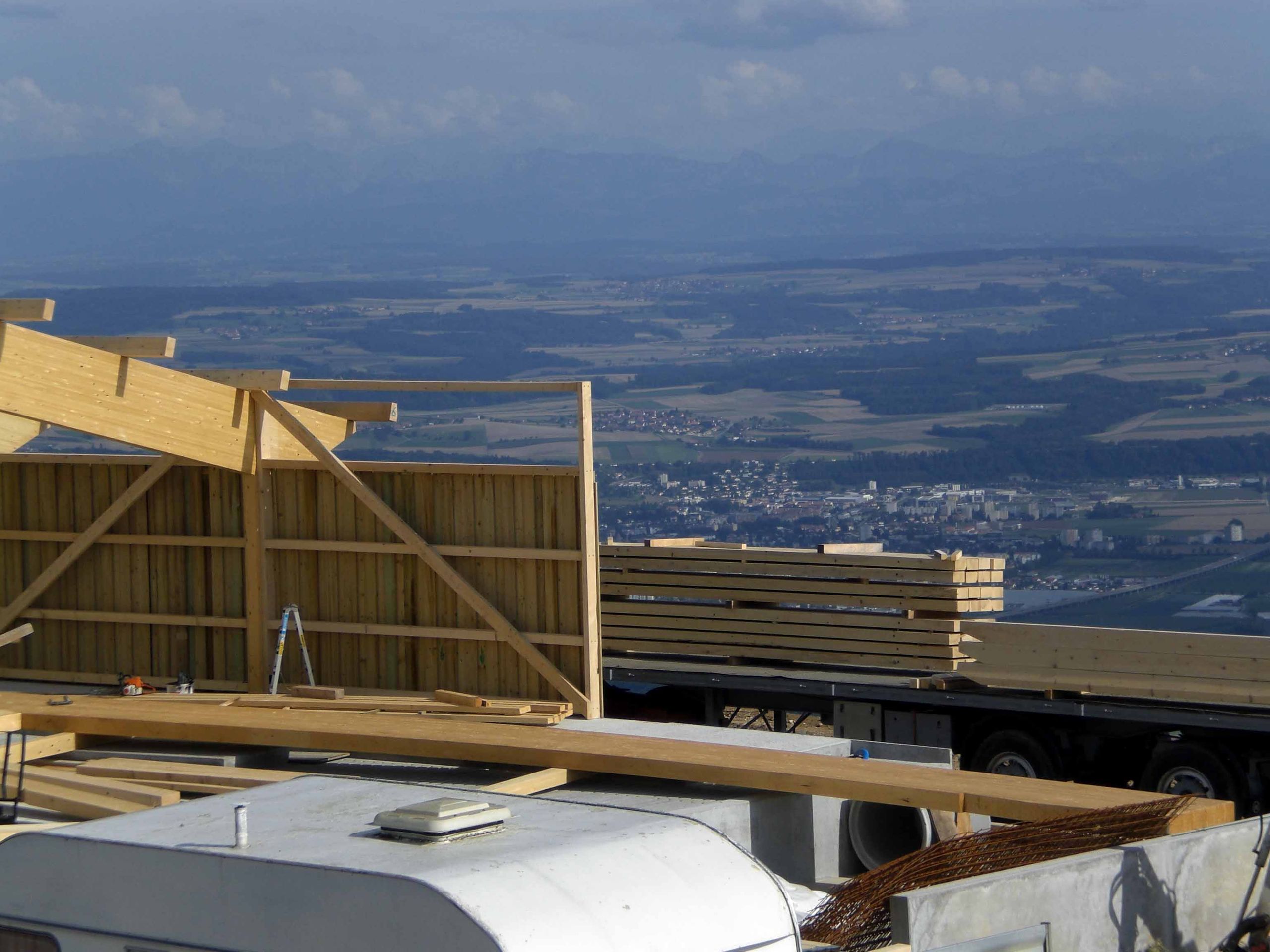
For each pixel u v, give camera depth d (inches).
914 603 1323.8
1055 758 1253.7
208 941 520.1
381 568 1341.0
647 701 1497.3
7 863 573.0
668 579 1477.6
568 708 1159.0
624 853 525.0
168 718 1128.8
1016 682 1253.7
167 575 1433.3
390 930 481.1
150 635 1445.6
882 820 966.4
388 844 530.9
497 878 487.5
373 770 1074.1
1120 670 1198.3
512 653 1278.3
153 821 582.9
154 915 534.9
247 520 1380.4
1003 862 724.7
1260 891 711.7
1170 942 705.6
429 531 1317.7
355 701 1201.4
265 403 1366.9
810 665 1413.6
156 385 1282.0
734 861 538.9
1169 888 706.8
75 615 1466.5
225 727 1098.1
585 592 1237.1
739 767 927.0
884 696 1314.0
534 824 563.8
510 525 1279.5
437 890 474.6
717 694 1453.0
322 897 496.4
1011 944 641.0
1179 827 746.8
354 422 1416.1
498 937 456.4
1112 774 1259.8
